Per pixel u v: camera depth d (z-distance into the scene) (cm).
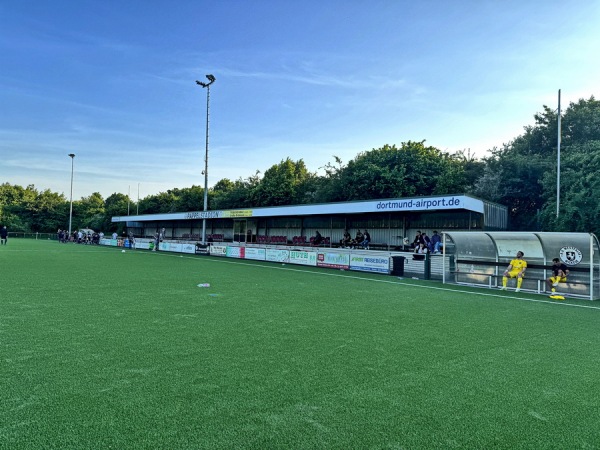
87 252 2972
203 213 3322
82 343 595
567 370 539
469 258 1633
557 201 2175
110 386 439
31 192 8575
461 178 3186
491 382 488
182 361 528
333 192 3594
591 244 1228
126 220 4975
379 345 635
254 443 332
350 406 408
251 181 5344
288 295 1120
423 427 370
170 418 371
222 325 733
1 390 422
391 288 1366
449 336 706
